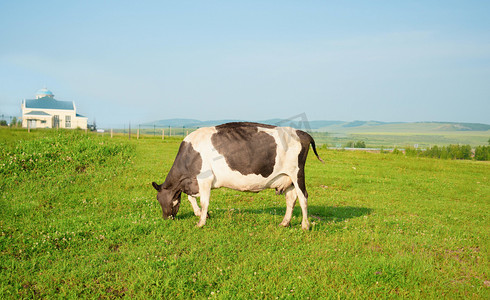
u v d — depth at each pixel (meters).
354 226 7.65
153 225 6.79
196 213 7.71
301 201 7.13
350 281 4.89
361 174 16.75
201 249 5.70
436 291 4.72
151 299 4.22
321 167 18.33
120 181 11.15
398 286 4.86
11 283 4.43
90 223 6.73
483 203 12.06
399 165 21.17
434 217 9.27
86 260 5.18
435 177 17.47
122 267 4.99
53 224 6.64
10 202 8.15
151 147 21.47
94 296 4.24
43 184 10.09
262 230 6.93
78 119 53.34
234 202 9.84
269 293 4.50
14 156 11.71
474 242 6.96
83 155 13.48
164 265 5.00
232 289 4.54
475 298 4.56
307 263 5.37
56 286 4.45
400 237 6.88
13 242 5.70
